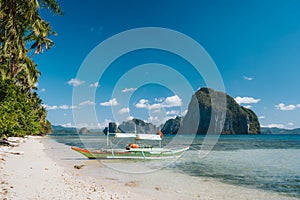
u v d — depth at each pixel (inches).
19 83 1553.9
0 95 906.7
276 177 546.9
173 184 458.6
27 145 1160.8
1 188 307.7
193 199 362.3
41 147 1181.7
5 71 1052.5
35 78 1123.9
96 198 318.0
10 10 658.2
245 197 382.0
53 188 342.6
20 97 1266.0
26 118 1307.8
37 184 354.3
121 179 489.1
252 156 984.9
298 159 882.1
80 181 428.8
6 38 724.0
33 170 470.9
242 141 2410.2
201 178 524.4
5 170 428.5
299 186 461.1
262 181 503.2
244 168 668.7
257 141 2432.3
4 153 670.5
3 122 755.4
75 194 325.1
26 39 1206.3
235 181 499.5
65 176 459.2
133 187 421.4
